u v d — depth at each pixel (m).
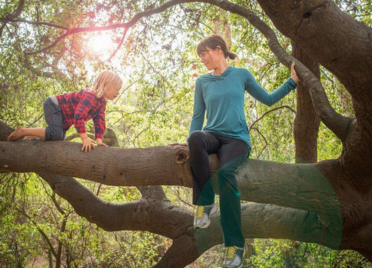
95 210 4.96
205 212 2.26
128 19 5.84
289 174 2.56
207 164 2.33
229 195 2.23
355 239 3.27
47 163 3.16
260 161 2.67
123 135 7.41
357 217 3.13
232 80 2.61
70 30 5.17
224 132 2.47
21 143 3.28
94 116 3.41
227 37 7.20
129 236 7.92
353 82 2.45
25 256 8.13
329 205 2.40
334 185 3.11
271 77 5.92
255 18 3.87
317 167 3.20
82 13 5.64
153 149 3.01
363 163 2.96
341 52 2.26
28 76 5.59
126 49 6.15
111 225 4.98
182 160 2.81
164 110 6.27
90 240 7.45
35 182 7.24
